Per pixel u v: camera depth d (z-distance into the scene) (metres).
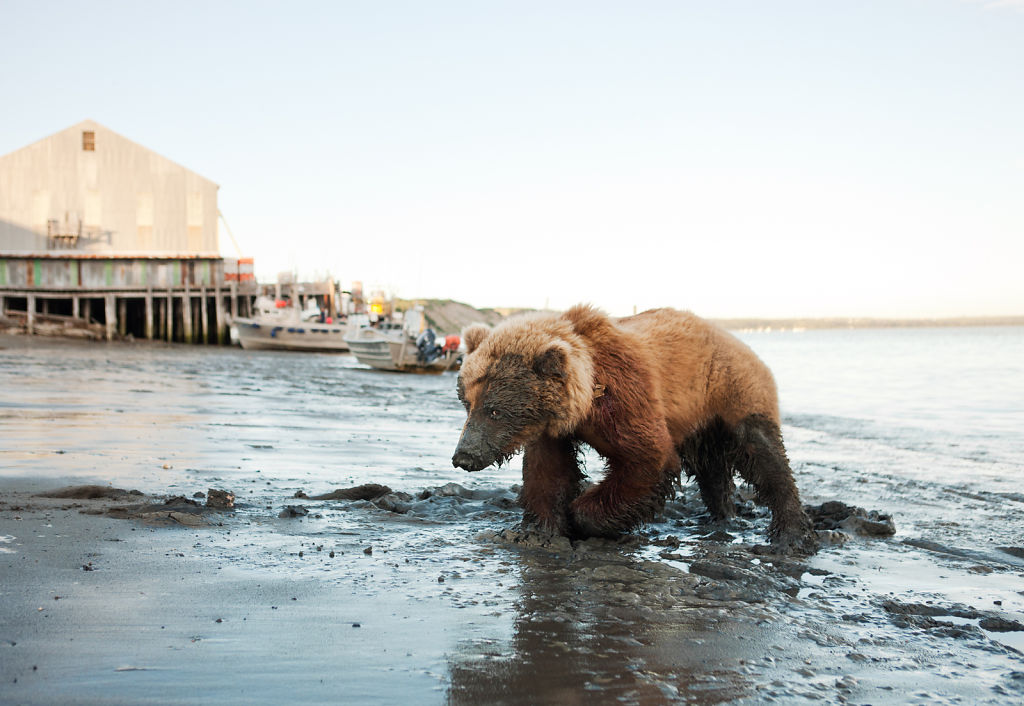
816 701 3.44
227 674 3.41
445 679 3.48
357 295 69.12
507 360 5.84
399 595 4.66
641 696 3.40
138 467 8.35
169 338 51.38
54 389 17.45
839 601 4.95
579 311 6.34
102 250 51.47
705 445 7.17
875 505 8.40
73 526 5.70
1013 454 12.97
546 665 3.69
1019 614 4.77
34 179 50.59
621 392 6.07
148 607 4.18
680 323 6.94
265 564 5.12
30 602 4.13
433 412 17.98
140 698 3.13
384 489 7.71
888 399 25.66
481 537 6.23
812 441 14.83
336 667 3.55
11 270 48.12
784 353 69.88
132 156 51.78
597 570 5.40
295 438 11.68
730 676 3.66
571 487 6.47
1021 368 42.28
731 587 5.14
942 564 5.96
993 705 3.45
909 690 3.59
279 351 48.69
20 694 3.10
